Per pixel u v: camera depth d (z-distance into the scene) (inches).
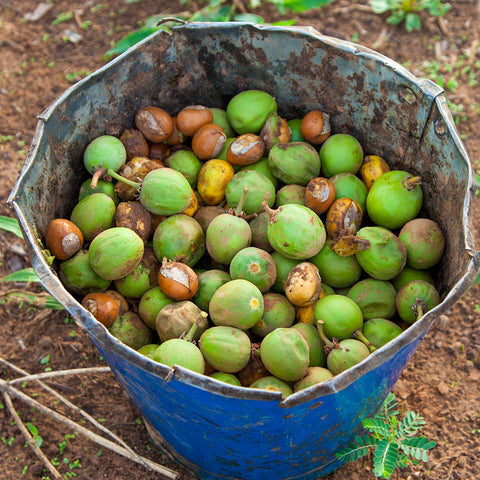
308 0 42.8
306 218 34.7
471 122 47.0
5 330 40.9
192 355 32.2
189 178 38.0
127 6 51.3
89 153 36.6
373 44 49.7
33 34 50.5
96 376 39.5
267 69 37.9
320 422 31.4
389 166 37.8
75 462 37.4
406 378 39.4
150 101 38.5
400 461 36.3
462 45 49.9
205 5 51.2
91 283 34.9
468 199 32.4
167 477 37.1
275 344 32.3
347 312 33.9
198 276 35.2
